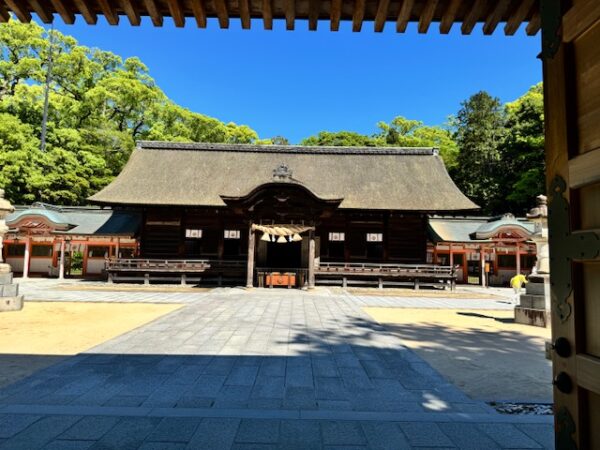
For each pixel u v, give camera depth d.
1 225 10.87
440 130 43.88
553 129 1.78
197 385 4.57
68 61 29.67
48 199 26.89
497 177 33.94
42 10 3.00
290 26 3.12
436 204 20.17
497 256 24.83
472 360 6.14
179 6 2.89
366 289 19.11
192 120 34.44
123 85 29.66
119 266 19.11
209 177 22.31
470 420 3.66
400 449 3.06
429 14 2.82
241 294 15.23
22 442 3.08
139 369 5.17
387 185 21.94
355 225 21.02
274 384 4.66
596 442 1.47
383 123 42.94
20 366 5.35
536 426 3.54
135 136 34.34
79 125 30.36
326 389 4.53
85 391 4.31
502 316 11.24
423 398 4.30
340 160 24.31
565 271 1.66
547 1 1.86
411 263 20.67
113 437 3.18
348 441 3.19
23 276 22.80
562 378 1.64
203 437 3.21
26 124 25.70
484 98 38.06
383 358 5.99
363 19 3.01
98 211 23.95
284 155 24.66
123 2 2.85
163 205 19.42
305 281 18.20
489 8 2.74
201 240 20.66
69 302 12.59
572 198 1.64
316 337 7.47
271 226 16.98
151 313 10.47
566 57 1.71
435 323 9.78
